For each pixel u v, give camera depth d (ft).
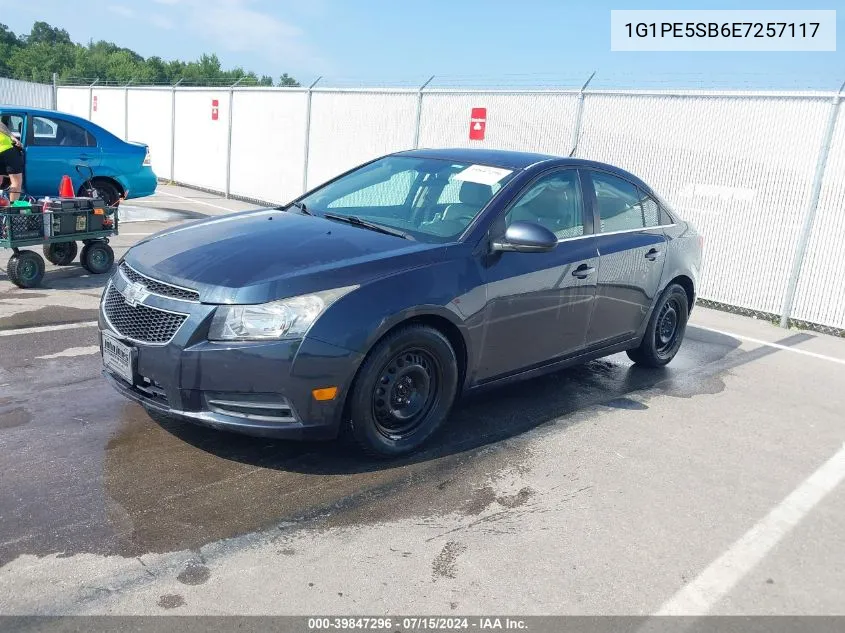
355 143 43.52
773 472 13.85
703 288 29.32
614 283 16.66
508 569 10.05
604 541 10.96
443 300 12.68
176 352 11.28
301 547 10.17
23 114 31.78
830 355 22.91
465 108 36.68
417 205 14.93
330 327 11.37
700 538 11.30
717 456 14.37
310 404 11.42
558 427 15.11
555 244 13.43
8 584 8.88
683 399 17.58
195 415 11.37
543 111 33.37
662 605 9.58
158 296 11.75
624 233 17.26
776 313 27.22
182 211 44.24
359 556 10.07
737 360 21.48
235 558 9.79
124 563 9.48
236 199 53.93
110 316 12.55
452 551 10.37
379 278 12.07
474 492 12.10
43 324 19.45
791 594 10.07
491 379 14.39
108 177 34.53
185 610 8.70
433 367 13.14
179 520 10.57
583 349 16.53
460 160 16.14
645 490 12.68
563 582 9.87
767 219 27.12
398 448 12.82
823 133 25.35
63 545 9.74
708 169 28.53
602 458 13.82
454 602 9.27
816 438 15.74
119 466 11.98
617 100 30.78
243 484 11.73
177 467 12.09
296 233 13.48
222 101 54.49
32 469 11.64
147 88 63.52
